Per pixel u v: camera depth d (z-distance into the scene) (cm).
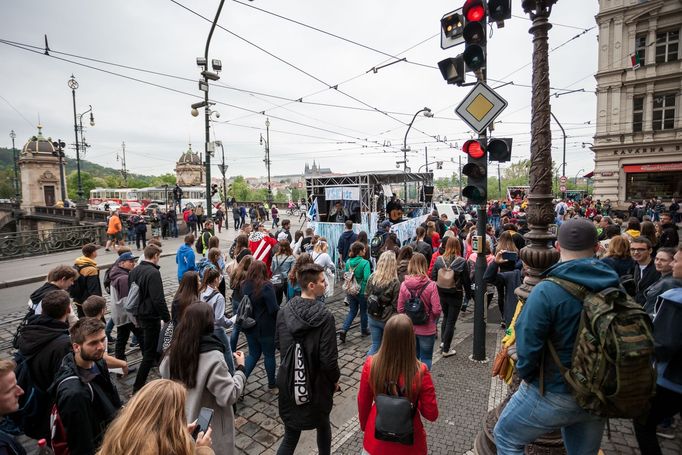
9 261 1572
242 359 301
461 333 681
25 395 288
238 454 373
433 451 350
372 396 258
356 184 1427
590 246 214
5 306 948
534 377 219
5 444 202
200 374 262
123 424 143
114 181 10594
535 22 350
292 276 600
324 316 305
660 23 2739
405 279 472
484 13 464
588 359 186
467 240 923
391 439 231
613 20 2905
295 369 299
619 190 3005
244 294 482
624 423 385
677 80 2717
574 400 207
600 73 2989
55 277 424
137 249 1823
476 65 470
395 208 1568
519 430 231
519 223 1259
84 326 254
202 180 7381
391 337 243
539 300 208
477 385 473
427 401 243
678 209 2420
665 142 2767
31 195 5388
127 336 555
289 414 303
